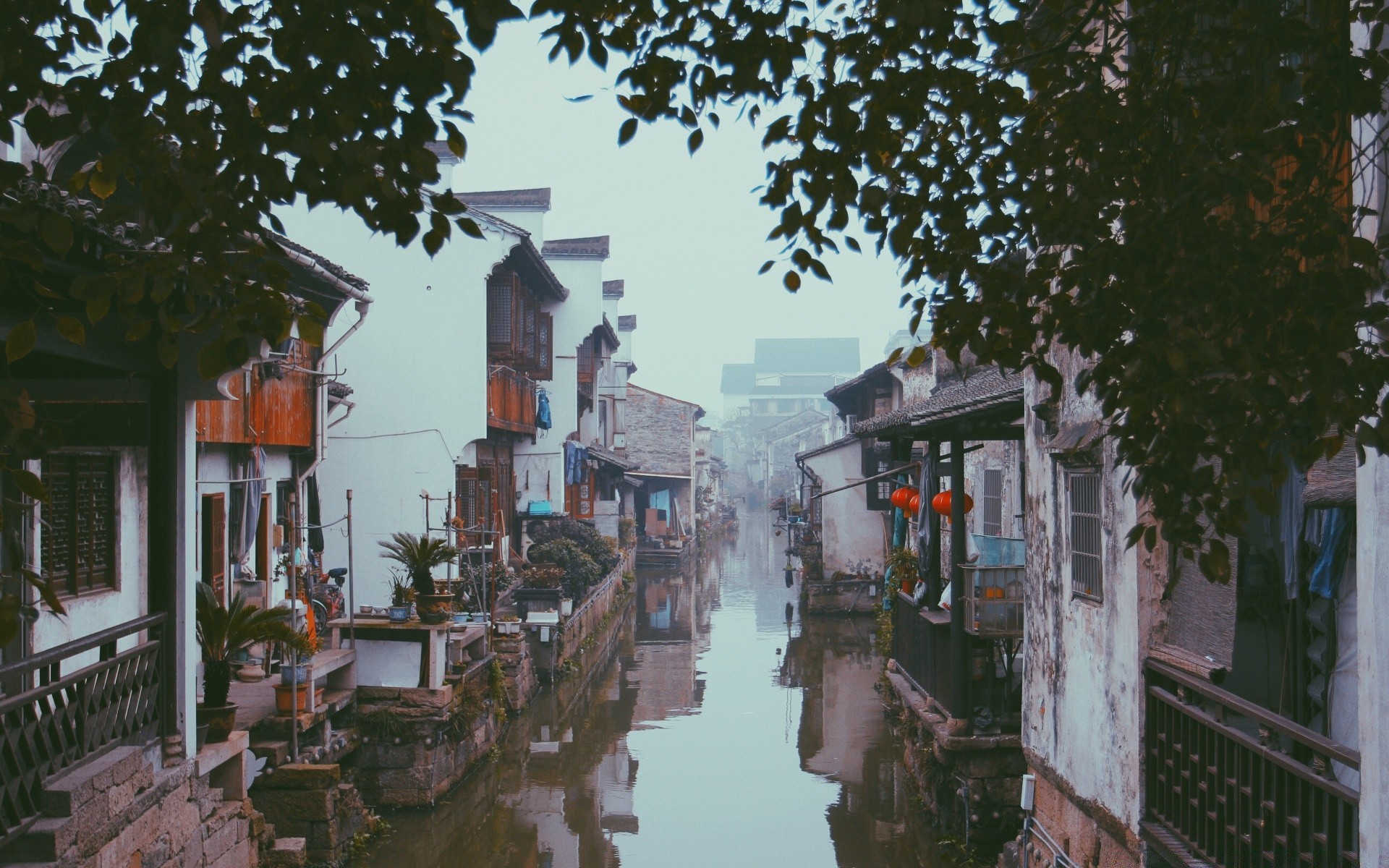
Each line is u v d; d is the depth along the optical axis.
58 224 3.46
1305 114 4.47
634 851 12.62
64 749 6.44
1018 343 4.68
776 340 155.62
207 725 8.63
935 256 4.93
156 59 3.57
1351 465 5.62
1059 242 4.70
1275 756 5.95
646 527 54.28
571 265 31.25
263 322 3.76
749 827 13.49
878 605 26.75
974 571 11.85
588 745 17.72
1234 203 4.50
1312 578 6.69
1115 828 8.15
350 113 3.69
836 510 34.88
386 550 20.06
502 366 22.72
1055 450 9.25
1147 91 5.32
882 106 4.76
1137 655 7.74
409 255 20.48
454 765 14.34
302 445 15.70
